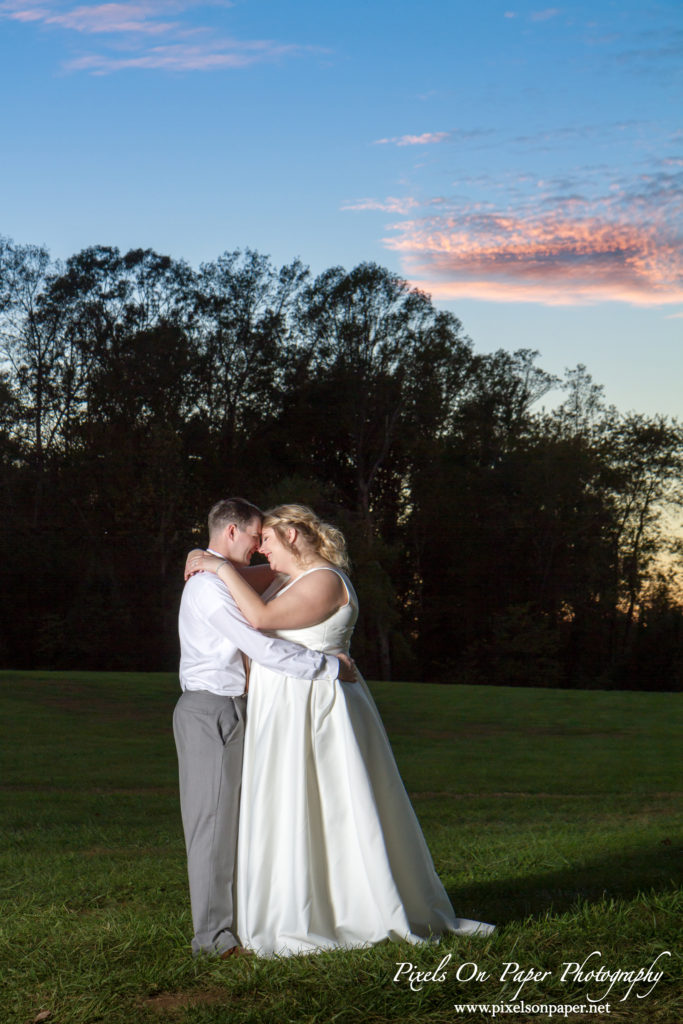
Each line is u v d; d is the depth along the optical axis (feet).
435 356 144.15
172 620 129.08
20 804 33.12
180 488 130.72
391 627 138.51
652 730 56.18
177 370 140.26
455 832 26.11
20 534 132.16
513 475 153.79
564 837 23.47
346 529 131.75
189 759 12.41
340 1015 9.88
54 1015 10.54
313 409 146.00
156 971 11.48
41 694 62.08
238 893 12.13
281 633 12.73
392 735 53.52
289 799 12.03
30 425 140.87
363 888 11.93
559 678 147.02
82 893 17.33
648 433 160.45
